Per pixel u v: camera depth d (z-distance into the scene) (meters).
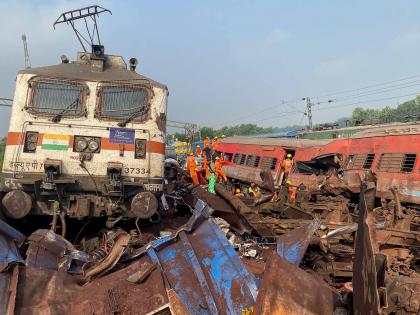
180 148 38.69
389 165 16.89
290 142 24.97
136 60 9.98
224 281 5.35
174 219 10.66
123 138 8.84
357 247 4.46
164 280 5.38
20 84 8.71
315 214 11.34
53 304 5.03
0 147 28.69
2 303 4.75
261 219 9.55
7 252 5.91
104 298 5.17
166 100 9.30
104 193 8.55
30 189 8.34
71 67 9.38
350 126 30.70
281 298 4.63
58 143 8.58
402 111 81.69
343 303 4.89
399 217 10.02
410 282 5.29
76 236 8.79
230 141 33.06
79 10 9.46
